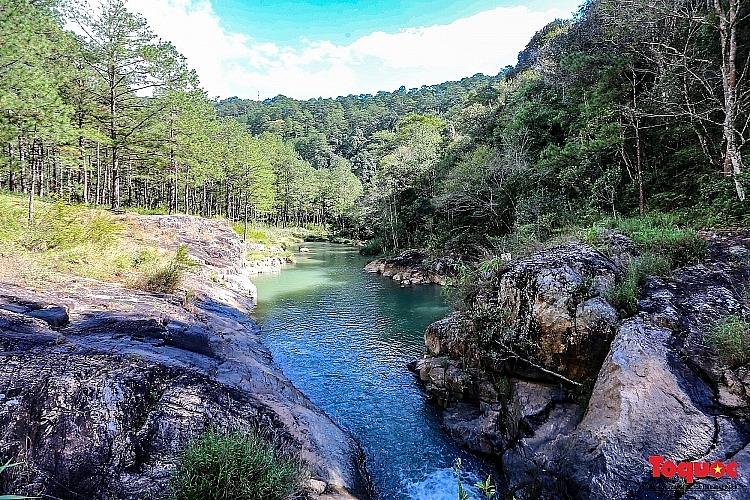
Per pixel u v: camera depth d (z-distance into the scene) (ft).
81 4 70.23
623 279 23.35
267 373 29.01
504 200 72.18
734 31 34.88
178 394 19.52
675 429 15.23
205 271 63.36
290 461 17.47
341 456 21.71
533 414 21.75
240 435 15.64
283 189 208.33
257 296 68.39
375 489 21.70
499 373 26.02
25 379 17.06
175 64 83.10
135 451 16.11
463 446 25.53
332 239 199.93
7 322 22.20
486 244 75.00
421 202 115.85
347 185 222.69
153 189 142.92
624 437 15.48
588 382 20.80
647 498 13.71
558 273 23.18
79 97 75.05
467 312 29.37
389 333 48.60
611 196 46.70
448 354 33.63
